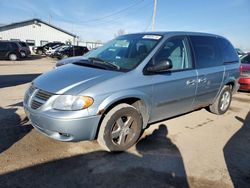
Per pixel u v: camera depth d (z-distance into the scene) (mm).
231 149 3916
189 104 4570
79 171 3059
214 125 4977
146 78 3637
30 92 3508
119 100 3404
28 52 23109
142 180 2949
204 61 4746
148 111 3785
